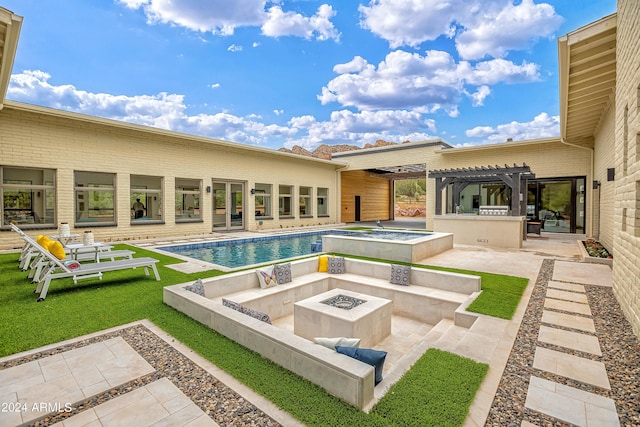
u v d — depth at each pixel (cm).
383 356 244
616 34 499
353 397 220
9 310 406
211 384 248
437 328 436
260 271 565
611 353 298
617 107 459
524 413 215
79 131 973
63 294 475
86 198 1003
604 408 221
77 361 282
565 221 1341
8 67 555
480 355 295
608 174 727
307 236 1396
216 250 1052
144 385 247
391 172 2289
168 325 360
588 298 461
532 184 1409
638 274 337
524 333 343
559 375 262
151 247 939
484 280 564
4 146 844
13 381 252
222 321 335
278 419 209
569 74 648
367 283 600
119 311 404
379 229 1509
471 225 1071
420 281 583
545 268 666
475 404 223
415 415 210
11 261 702
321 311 421
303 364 254
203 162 1298
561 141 1192
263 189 1559
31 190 904
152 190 1167
